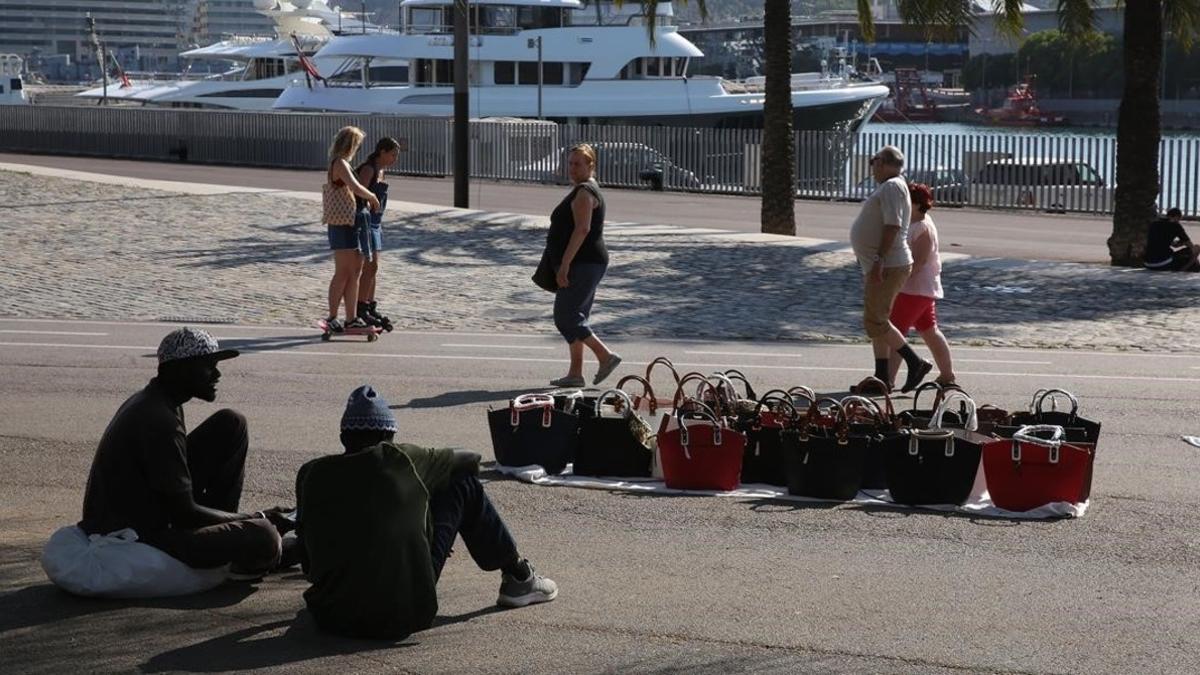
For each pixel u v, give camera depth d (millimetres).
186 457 7496
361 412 6883
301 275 22250
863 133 46344
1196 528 9109
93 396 13430
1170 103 106438
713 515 9359
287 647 6820
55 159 57281
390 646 6871
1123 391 14258
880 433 9922
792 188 31172
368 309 17297
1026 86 122438
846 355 16422
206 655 6691
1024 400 13617
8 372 14609
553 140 50438
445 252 25062
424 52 62719
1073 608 7527
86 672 6465
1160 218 25734
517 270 23250
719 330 18156
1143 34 26859
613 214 37094
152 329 17656
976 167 44031
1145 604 7602
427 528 6992
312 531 6887
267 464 10758
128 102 100625
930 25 29297
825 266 24203
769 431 10039
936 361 14055
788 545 8688
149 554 7363
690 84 63062
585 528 9055
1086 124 118938
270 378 14383
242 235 26609
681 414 10055
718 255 25266
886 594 7750
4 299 19797
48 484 10211
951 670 6605
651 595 7711
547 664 6648
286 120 56438
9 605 7359
